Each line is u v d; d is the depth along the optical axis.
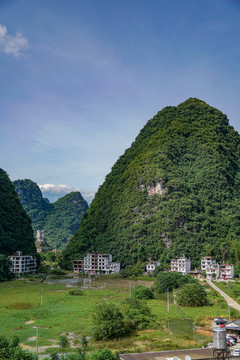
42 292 129.25
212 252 195.75
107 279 180.75
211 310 97.44
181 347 63.09
